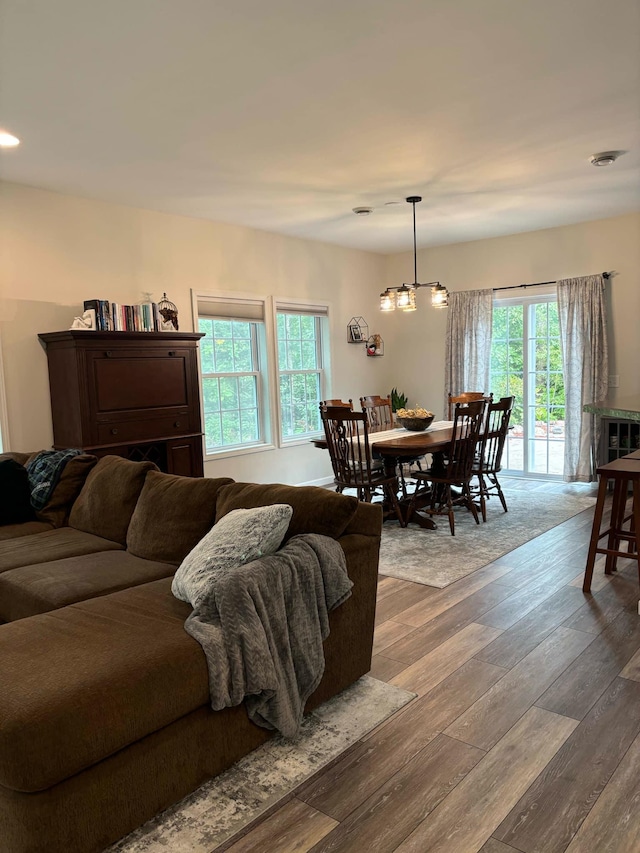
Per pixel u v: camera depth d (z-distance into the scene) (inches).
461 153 160.1
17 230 175.0
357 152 156.9
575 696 97.8
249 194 192.4
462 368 283.6
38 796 63.2
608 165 172.7
